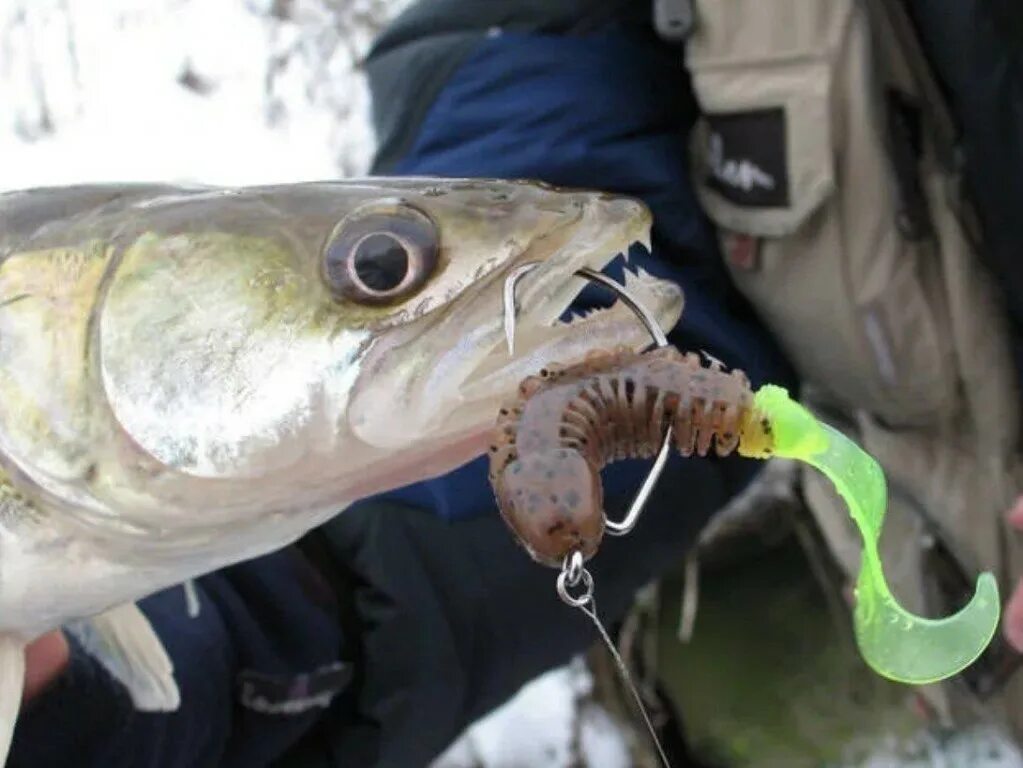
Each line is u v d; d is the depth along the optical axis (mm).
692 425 174
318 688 333
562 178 370
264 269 208
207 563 222
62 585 219
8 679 221
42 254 215
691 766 511
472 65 381
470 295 204
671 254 379
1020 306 377
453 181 219
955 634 179
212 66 855
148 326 210
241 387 207
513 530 167
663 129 386
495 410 200
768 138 360
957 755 458
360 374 204
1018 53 342
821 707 495
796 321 380
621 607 375
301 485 210
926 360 379
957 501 400
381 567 339
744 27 359
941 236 374
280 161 800
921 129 373
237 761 325
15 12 852
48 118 816
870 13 362
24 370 213
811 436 180
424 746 348
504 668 353
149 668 273
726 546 530
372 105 415
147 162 793
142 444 209
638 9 385
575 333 202
